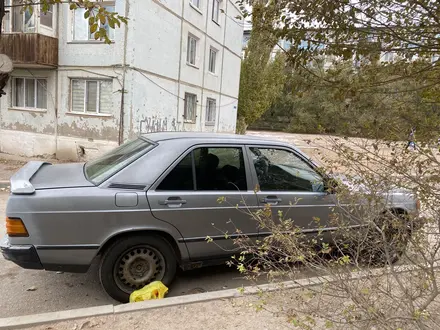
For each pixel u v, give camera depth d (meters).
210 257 3.37
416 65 2.51
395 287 2.32
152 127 12.17
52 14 11.33
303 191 3.66
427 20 2.21
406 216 2.44
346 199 2.81
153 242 3.16
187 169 3.32
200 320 2.65
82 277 3.69
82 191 2.97
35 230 2.85
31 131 12.38
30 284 3.50
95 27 3.57
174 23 12.90
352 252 2.55
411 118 2.51
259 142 3.69
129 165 3.21
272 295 2.51
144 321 2.64
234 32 19.25
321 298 2.35
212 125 17.88
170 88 13.14
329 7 2.26
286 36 2.54
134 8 10.54
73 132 11.73
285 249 2.49
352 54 2.47
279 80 22.94
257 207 3.43
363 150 2.69
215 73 17.52
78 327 2.55
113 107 11.09
